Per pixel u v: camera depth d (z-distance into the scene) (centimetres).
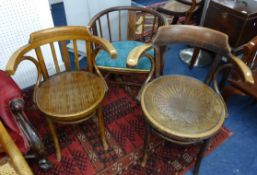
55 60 134
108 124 159
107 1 186
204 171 135
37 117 164
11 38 157
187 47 242
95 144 146
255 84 146
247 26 169
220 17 180
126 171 133
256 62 153
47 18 168
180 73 209
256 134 157
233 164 139
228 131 158
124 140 149
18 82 180
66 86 127
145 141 126
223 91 165
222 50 120
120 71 152
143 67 150
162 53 130
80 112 112
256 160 142
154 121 105
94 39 124
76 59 136
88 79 132
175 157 141
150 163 137
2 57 160
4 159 92
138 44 169
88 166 135
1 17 146
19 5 149
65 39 128
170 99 116
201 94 120
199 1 201
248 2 179
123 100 178
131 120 162
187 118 107
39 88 126
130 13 178
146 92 119
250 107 176
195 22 210
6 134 83
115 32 204
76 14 200
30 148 113
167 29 123
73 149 143
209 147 147
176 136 100
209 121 106
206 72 211
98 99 119
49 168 131
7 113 95
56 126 157
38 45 121
